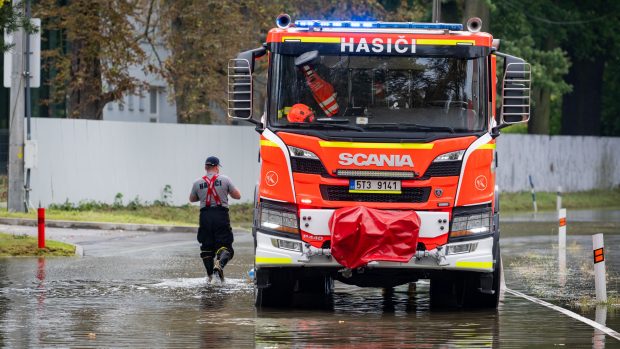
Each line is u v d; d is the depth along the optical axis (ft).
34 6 159.33
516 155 230.68
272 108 60.90
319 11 183.32
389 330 54.70
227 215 77.77
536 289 74.38
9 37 130.82
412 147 59.77
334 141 59.77
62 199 147.23
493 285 63.10
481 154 60.39
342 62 61.11
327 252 59.57
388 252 58.90
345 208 59.47
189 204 168.04
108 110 242.37
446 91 61.11
